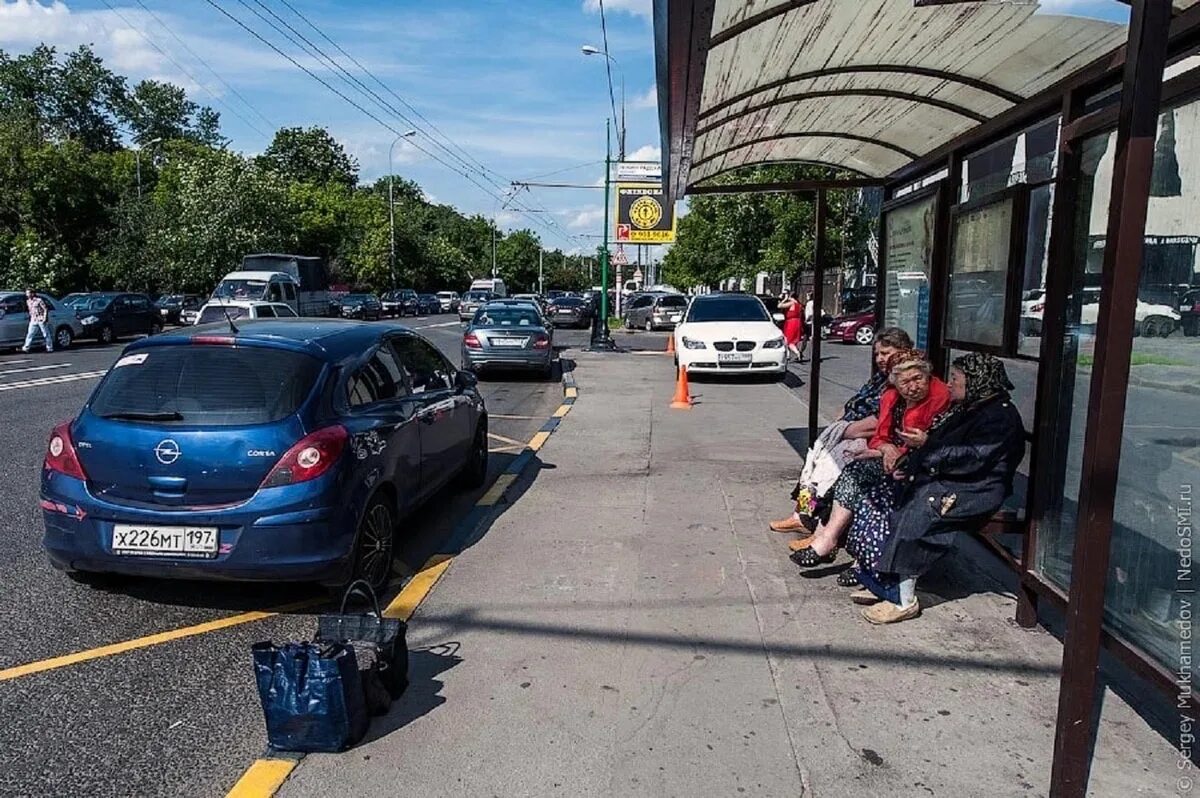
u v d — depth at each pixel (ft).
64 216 138.82
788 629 14.46
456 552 18.65
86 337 86.89
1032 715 11.62
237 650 14.17
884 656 13.42
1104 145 12.24
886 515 14.92
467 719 11.51
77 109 239.30
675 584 16.57
